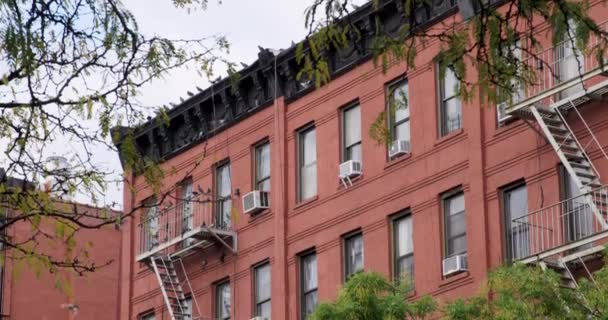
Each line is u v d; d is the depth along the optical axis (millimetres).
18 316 61188
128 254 54875
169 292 52250
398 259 43875
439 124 43250
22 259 14914
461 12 40375
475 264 41000
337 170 46594
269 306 48625
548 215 39156
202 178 51938
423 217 43094
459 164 42281
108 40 14773
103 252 63188
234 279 50219
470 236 41438
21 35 14211
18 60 14273
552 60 38625
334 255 46094
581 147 38281
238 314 49719
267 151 50031
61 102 14586
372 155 45344
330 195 46781
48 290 62469
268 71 49531
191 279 52281
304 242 47500
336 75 47125
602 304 28562
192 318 51844
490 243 40781
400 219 44250
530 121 39719
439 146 43031
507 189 40906
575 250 37625
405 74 44469
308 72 15023
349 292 31094
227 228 50719
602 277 29109
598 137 38469
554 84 38719
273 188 49281
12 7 14305
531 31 14445
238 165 50844
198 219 51500
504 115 40281
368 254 44812
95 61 14750
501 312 28812
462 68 14578
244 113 50844
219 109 51906
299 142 48844
